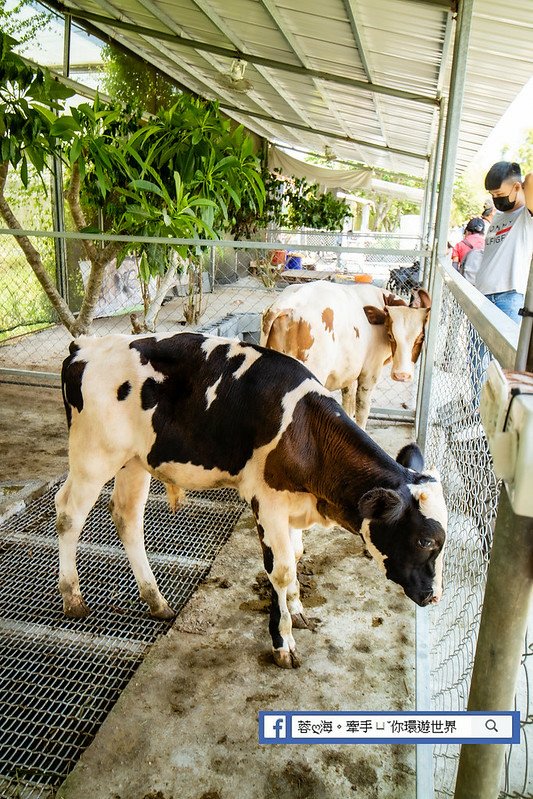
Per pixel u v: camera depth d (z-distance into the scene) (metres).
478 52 5.62
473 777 1.20
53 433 5.39
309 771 2.21
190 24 7.72
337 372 4.51
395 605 3.18
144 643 2.86
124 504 2.97
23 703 2.50
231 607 3.11
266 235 12.91
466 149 11.00
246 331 8.17
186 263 6.43
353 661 2.77
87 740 2.36
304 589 3.29
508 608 1.07
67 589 2.98
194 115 5.05
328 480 2.51
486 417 0.97
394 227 30.08
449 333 3.67
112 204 5.27
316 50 6.89
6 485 4.30
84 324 5.55
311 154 17.39
